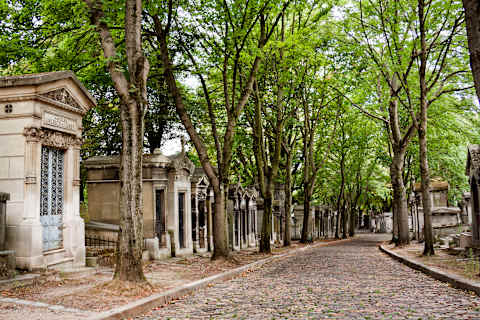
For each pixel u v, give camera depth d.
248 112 25.83
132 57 10.65
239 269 15.69
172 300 10.07
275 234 37.88
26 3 15.57
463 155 36.00
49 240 13.30
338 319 7.26
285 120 26.44
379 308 8.12
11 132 12.59
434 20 18.88
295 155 39.22
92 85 24.95
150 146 30.22
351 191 52.22
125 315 8.11
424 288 10.67
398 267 16.19
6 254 10.98
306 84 28.62
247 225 31.50
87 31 15.95
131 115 10.48
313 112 33.56
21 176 12.44
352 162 44.59
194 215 23.33
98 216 20.48
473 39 8.25
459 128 28.69
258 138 23.97
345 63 23.84
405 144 27.02
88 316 7.63
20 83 12.40
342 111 31.78
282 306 8.57
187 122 18.09
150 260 18.22
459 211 30.48
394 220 34.00
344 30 23.36
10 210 12.45
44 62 17.00
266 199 24.11
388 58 20.95
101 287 10.07
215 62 18.70
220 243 17.66
